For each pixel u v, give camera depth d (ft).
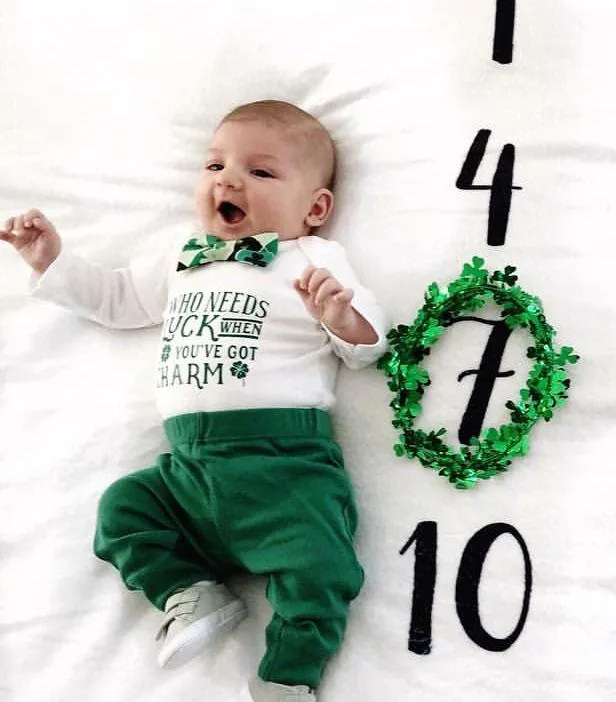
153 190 3.82
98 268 3.58
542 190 3.34
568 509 2.99
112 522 3.12
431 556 3.04
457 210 3.38
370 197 3.51
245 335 3.20
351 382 3.34
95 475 3.42
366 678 2.95
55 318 3.67
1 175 3.95
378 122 3.58
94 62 4.05
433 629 2.96
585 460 3.03
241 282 3.28
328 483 3.05
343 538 2.99
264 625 3.11
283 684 2.89
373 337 3.17
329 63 3.75
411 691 2.91
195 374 3.19
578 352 3.14
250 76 3.85
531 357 3.15
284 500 3.01
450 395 3.20
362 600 3.06
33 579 3.29
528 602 2.92
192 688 3.03
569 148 3.35
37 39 4.14
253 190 3.40
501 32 3.53
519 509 3.03
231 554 3.09
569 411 3.09
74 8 4.15
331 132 3.67
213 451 3.14
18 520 3.39
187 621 2.96
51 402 3.55
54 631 3.21
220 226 3.44
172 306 3.39
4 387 3.61
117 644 3.16
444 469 3.10
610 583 2.89
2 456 3.49
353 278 3.33
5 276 3.80
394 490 3.17
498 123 3.45
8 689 3.15
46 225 3.44
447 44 3.58
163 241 3.74
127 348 3.60
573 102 3.41
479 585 2.97
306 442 3.15
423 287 3.34
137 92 3.96
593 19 3.49
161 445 3.44
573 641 2.86
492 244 3.32
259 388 3.15
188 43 3.97
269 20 3.89
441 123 3.50
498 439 3.08
